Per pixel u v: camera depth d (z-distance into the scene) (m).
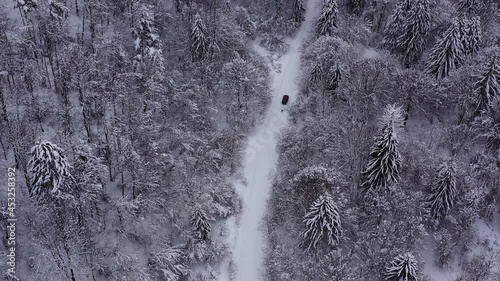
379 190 49.25
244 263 49.44
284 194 51.66
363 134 53.06
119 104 48.50
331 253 45.56
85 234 42.12
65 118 47.69
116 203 44.91
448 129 58.53
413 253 47.94
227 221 52.00
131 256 44.06
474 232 51.03
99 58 54.41
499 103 55.41
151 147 47.31
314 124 59.16
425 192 51.78
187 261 47.16
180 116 56.81
